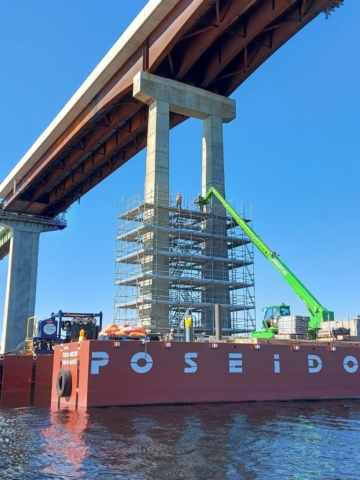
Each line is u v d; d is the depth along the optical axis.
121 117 62.94
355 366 25.78
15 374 33.97
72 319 40.16
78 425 16.23
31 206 95.31
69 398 21.41
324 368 24.89
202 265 51.53
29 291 91.19
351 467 11.21
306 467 11.19
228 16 45.72
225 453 12.38
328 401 24.06
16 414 19.66
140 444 13.30
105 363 20.17
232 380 22.44
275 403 22.61
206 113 55.88
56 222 96.19
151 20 49.41
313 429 15.88
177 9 47.25
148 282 46.78
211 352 22.23
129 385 20.36
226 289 50.19
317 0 45.03
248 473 10.64
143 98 53.47
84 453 12.31
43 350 38.50
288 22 48.44
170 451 12.52
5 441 13.79
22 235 93.75
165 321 45.81
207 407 20.67
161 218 48.59
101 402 19.86
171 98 53.75
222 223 51.72
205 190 54.72
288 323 30.61
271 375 23.44
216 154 55.16
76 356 21.19
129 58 55.19
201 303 47.50
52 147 75.88
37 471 10.73
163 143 51.97
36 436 14.52
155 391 20.77
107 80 58.66
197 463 11.39
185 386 21.36
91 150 74.38
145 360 20.83
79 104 64.25
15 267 91.25
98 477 10.24
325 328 30.70
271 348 23.77
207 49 55.62
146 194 51.41
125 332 22.56
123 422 16.72
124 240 50.34
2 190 93.62
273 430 15.59
